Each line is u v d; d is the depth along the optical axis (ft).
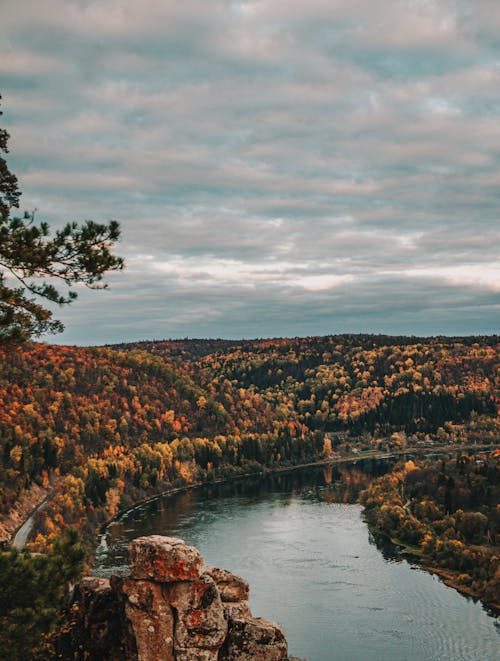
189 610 74.79
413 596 275.39
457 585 290.76
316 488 598.34
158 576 74.54
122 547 369.30
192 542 374.43
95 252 77.05
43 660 70.95
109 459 567.59
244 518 449.89
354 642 228.43
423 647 224.33
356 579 299.99
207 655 73.67
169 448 645.92
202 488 617.21
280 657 77.25
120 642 75.51
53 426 595.06
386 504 435.12
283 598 272.31
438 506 416.87
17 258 73.72
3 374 627.05
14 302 75.31
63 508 419.33
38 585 61.93
